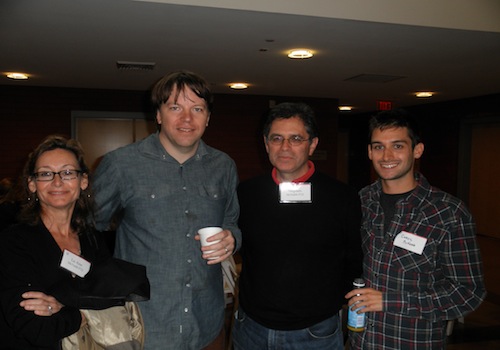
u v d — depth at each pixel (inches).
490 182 288.2
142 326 58.8
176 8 111.0
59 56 168.6
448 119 311.1
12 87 244.1
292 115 64.8
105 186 62.1
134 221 62.1
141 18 119.6
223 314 69.1
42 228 55.2
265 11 113.5
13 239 52.0
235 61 176.6
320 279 64.8
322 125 299.0
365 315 62.6
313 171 69.0
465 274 57.3
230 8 111.3
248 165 287.9
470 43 146.1
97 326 55.6
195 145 64.1
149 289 57.9
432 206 59.9
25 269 50.8
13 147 247.3
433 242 58.9
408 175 63.7
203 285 64.0
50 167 55.5
